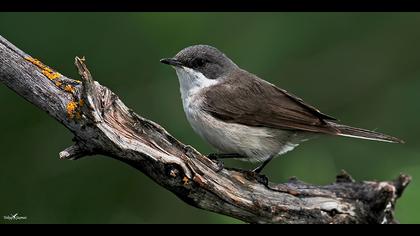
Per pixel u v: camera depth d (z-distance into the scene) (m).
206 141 12.20
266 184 10.85
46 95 9.58
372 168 14.36
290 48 15.18
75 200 13.95
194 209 14.18
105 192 14.07
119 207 14.09
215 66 12.43
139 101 14.40
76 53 14.10
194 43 14.70
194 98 12.12
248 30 15.13
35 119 14.02
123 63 14.40
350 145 14.87
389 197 11.30
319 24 15.42
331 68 15.41
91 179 14.07
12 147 13.89
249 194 10.67
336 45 15.46
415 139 14.90
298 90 15.44
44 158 13.97
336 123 12.37
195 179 10.07
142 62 14.48
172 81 14.54
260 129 11.86
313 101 15.54
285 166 14.51
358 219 11.31
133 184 14.18
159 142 9.85
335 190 11.41
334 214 11.20
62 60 13.95
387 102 15.52
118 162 14.15
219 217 13.08
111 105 9.66
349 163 14.58
